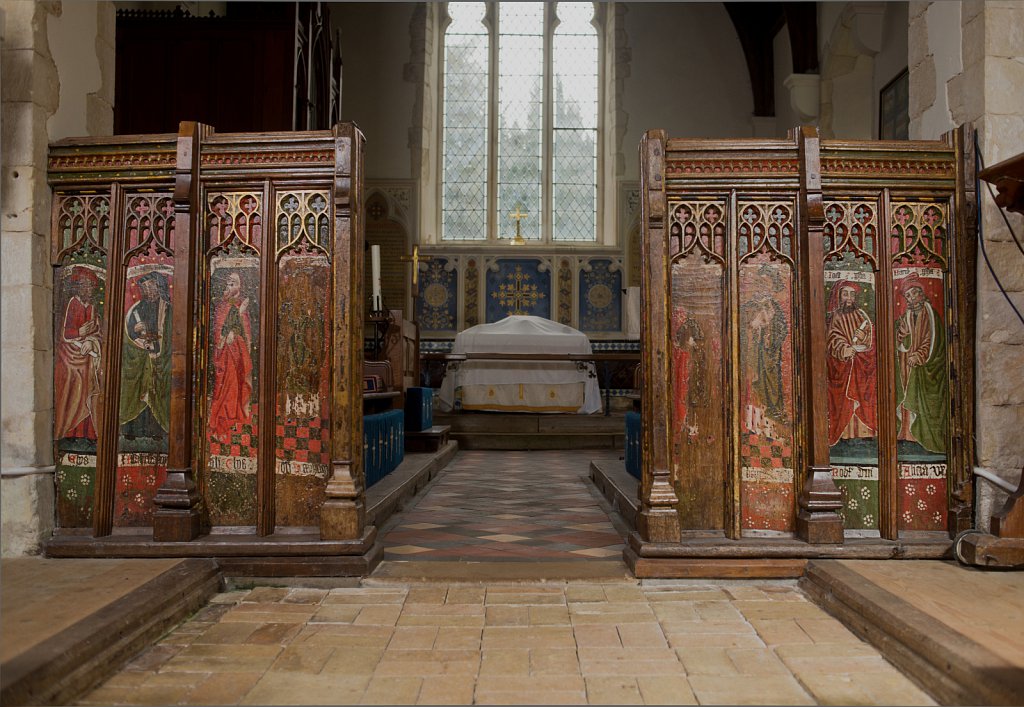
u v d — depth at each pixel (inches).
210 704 77.2
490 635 98.2
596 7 563.8
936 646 82.4
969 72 133.8
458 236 551.2
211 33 263.3
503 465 300.5
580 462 311.7
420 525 169.2
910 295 132.2
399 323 273.9
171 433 126.1
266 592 118.0
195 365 129.2
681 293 131.0
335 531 123.6
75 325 132.5
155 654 91.4
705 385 130.6
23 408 127.3
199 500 128.0
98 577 110.4
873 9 406.0
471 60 559.8
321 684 82.3
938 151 131.3
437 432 295.3
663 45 549.0
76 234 132.6
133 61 262.4
